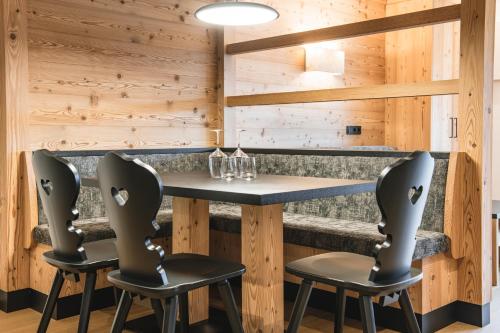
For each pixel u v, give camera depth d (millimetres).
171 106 4129
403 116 5996
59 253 2342
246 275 2482
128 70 3852
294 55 5117
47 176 2240
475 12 2945
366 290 1915
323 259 2311
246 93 4691
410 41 5926
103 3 3695
